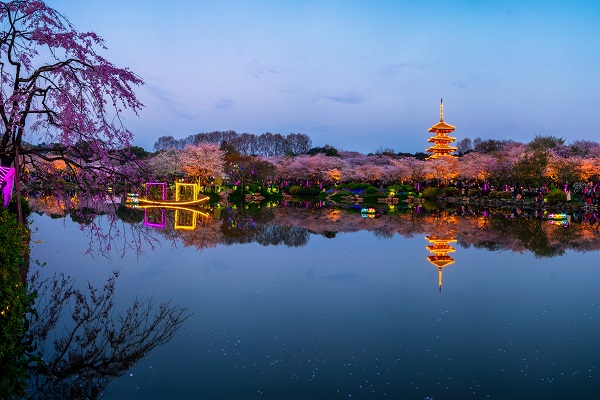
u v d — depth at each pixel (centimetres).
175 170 5794
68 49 852
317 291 1164
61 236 1897
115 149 895
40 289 1083
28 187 1031
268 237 2148
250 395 615
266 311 988
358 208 4344
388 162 8825
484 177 5878
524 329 892
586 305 1058
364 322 925
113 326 859
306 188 6625
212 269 1387
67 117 823
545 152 5078
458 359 745
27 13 814
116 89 879
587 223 2867
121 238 1914
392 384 654
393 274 1373
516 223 2872
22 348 704
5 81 814
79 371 675
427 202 5384
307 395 618
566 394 627
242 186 5731
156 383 643
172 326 872
